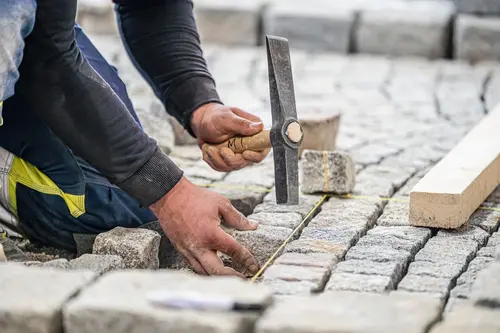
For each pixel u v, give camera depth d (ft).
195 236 12.55
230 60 29.27
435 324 9.21
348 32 30.91
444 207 13.58
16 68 11.64
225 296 8.92
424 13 30.99
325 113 18.71
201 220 12.55
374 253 12.50
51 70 12.00
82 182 13.87
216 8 31.68
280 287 11.16
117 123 12.37
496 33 29.45
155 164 12.60
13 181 14.05
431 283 11.40
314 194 15.56
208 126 14.47
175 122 19.04
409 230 13.69
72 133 12.37
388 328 8.61
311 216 14.62
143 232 13.30
